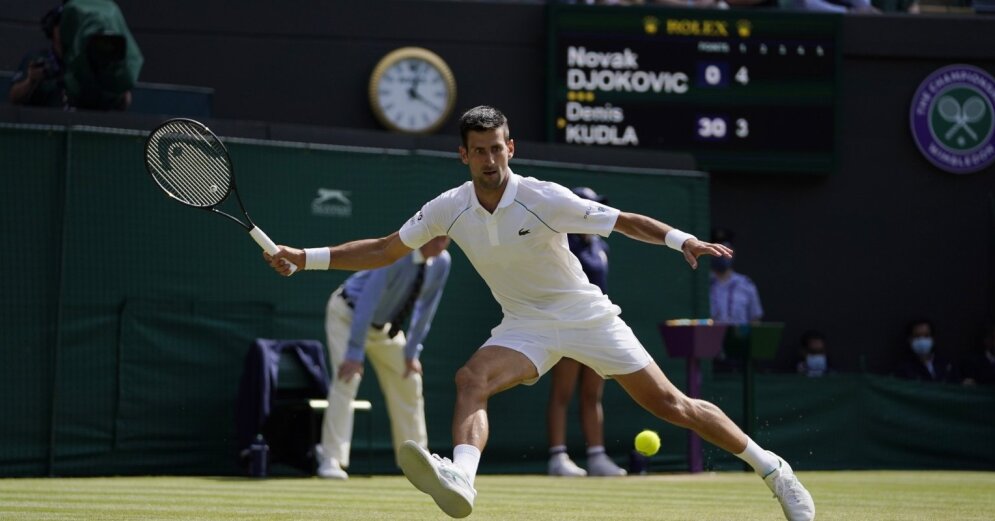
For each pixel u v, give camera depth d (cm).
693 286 2911
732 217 3381
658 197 2900
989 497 2044
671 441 2831
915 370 3350
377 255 1309
